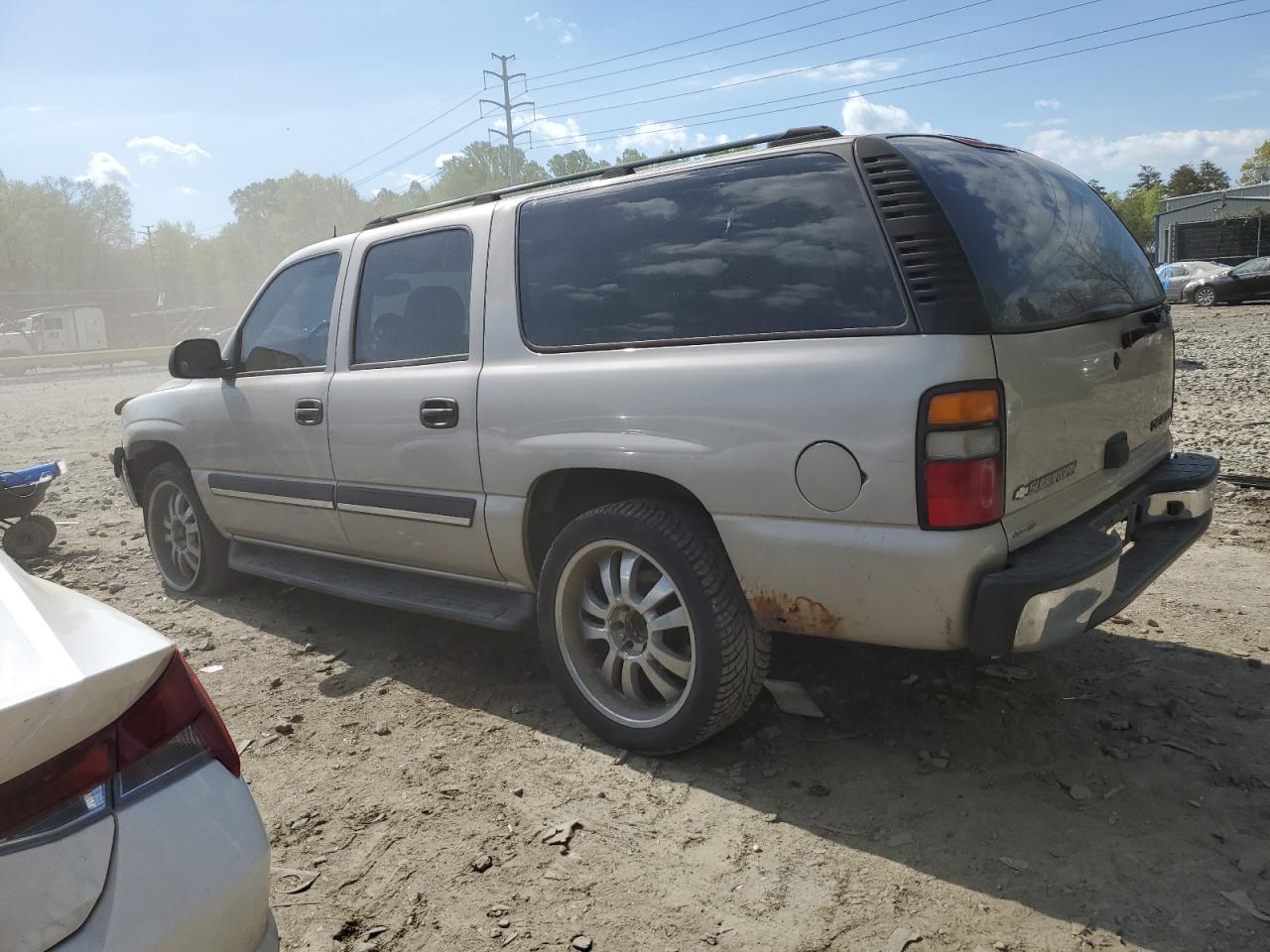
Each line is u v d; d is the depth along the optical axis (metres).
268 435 4.49
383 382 3.92
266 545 4.83
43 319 43.72
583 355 3.29
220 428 4.77
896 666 3.84
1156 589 4.68
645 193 3.27
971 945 2.31
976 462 2.52
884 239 2.69
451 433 3.64
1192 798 2.87
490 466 3.53
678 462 2.99
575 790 3.10
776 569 2.84
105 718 1.60
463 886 2.64
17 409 20.16
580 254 3.39
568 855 2.76
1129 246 3.75
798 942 2.36
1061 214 3.27
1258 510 5.96
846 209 2.78
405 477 3.88
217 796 1.70
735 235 3.00
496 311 3.58
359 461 4.05
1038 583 2.50
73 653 1.64
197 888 1.58
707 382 2.92
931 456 2.52
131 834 1.55
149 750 1.65
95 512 8.23
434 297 3.86
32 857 1.44
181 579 5.46
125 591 5.57
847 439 2.64
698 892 2.57
